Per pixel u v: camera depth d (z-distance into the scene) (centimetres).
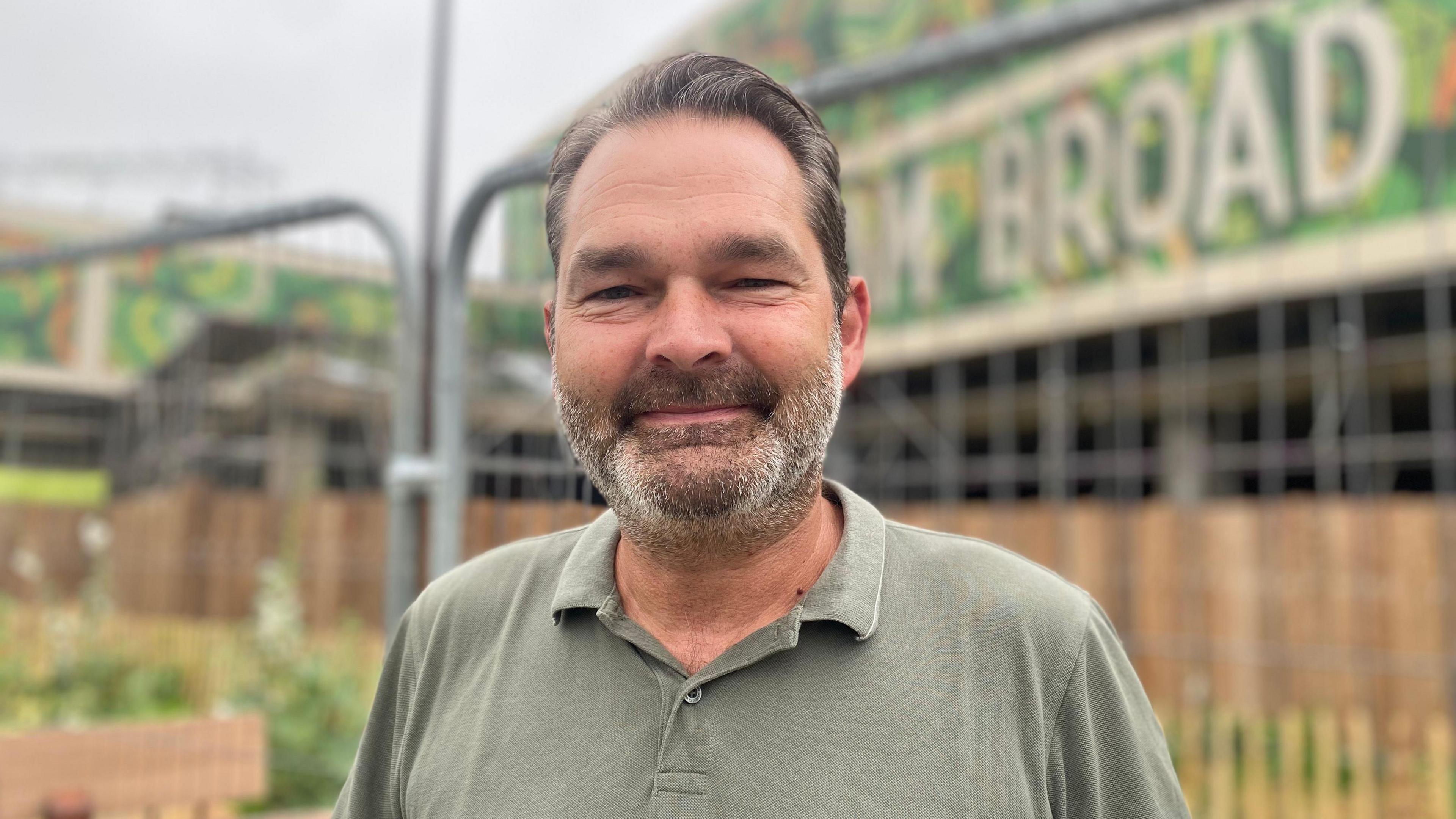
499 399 306
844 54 1098
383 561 767
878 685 102
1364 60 755
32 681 719
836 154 119
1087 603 115
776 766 99
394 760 129
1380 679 576
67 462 1274
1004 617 109
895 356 1062
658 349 104
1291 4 795
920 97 1022
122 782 302
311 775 526
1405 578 580
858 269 1089
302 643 698
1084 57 920
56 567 927
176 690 745
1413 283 745
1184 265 857
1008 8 934
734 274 107
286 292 861
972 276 1001
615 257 107
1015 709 104
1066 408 1047
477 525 219
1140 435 1092
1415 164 725
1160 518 666
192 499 865
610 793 102
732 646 104
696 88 111
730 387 105
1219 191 836
